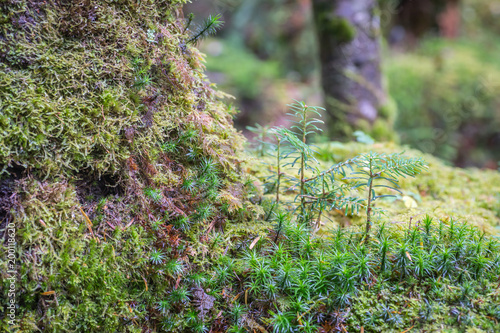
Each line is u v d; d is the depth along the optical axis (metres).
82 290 1.41
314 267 1.60
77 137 1.46
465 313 1.47
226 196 1.74
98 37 1.52
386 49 9.44
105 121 1.51
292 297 1.54
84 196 1.54
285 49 11.08
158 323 1.53
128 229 1.54
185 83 1.71
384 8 8.13
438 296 1.53
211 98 1.93
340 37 4.64
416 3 9.62
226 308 1.58
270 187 2.22
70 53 1.47
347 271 1.53
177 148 1.75
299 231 1.73
